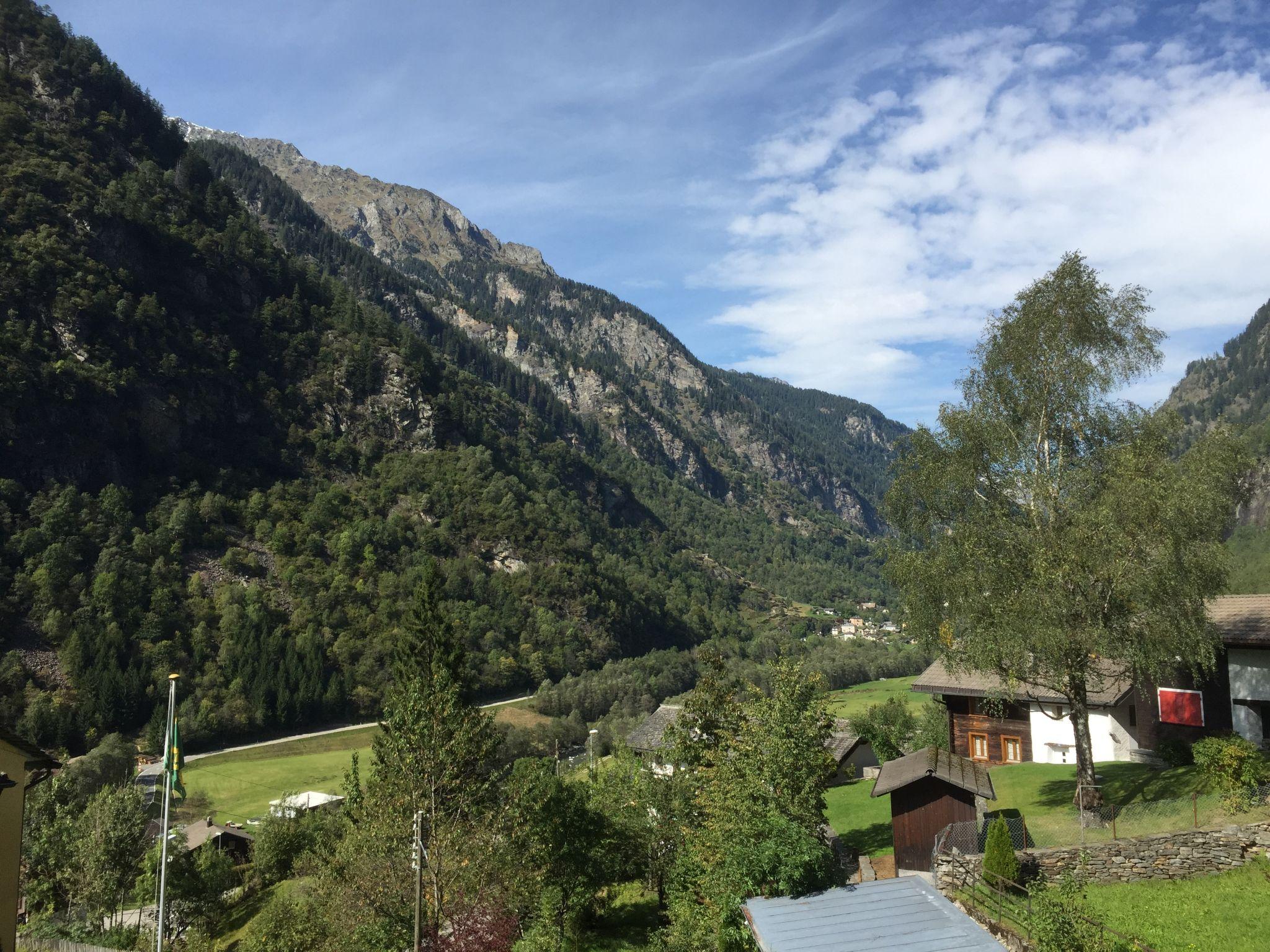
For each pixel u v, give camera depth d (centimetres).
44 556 12300
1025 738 4294
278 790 9144
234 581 14288
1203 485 2548
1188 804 2577
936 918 1759
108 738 9519
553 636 16600
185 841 4972
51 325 15300
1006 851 2111
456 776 3042
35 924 3972
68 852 4244
